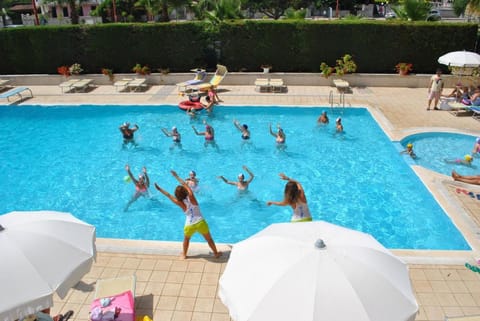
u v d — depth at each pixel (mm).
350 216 10922
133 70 23672
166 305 6883
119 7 51031
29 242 4887
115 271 7777
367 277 4418
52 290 4594
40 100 20984
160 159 14523
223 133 16609
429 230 10094
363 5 59656
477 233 8953
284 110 18859
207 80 23359
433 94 17719
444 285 7238
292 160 14156
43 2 48219
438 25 21750
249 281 4602
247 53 23750
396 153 13883
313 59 23438
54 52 24703
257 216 10977
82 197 12273
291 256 4656
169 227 10625
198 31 23672
